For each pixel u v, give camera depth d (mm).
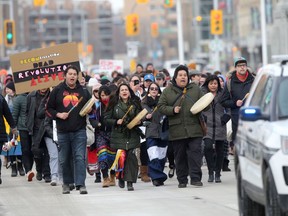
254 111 16516
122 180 25641
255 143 16719
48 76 27656
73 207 21688
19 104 29391
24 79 27672
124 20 124125
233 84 26203
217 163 26391
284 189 15359
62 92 23797
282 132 15672
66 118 23750
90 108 23641
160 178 26109
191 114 24906
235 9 156375
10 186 27375
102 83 32531
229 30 155750
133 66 69312
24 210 21406
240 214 18234
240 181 18359
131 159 24984
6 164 34062
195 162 25141
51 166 27188
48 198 23688
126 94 24766
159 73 33250
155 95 26609
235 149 18828
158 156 26078
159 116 26031
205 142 26219
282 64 17234
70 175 24516
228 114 26312
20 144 30406
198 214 19734
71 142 24031
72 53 27734
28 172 29328
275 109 16438
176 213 20016
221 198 22453
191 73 32156
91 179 29078
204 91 26688
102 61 50656
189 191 24266
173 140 25000
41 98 27922
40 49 27672
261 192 16344
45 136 27281
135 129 24969
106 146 26094
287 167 15422
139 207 21250
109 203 22188
